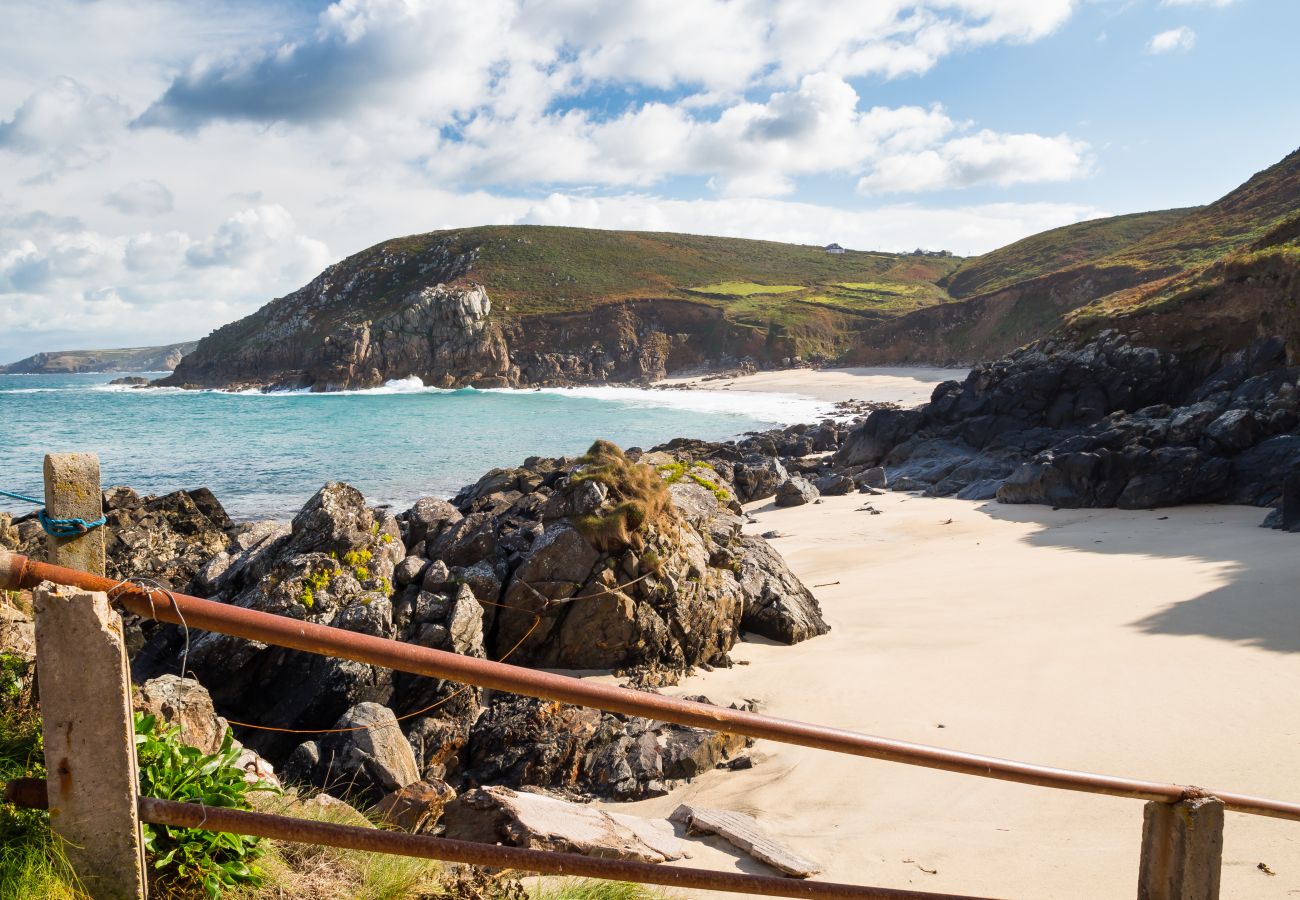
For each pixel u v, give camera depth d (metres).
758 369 128.12
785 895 3.54
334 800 6.93
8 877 2.98
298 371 134.38
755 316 139.00
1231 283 39.59
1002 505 31.02
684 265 180.75
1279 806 4.00
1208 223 101.25
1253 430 28.92
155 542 18.88
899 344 116.94
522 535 14.58
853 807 8.99
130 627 13.23
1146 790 3.70
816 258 199.62
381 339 126.81
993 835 8.18
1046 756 10.12
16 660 5.45
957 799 9.06
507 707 11.59
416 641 12.41
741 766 10.41
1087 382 40.25
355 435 60.44
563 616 13.66
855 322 141.50
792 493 33.91
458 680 2.84
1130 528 25.44
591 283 162.50
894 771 9.84
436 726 11.05
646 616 13.79
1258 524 24.17
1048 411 40.66
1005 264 159.25
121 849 2.93
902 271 188.38
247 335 165.88
